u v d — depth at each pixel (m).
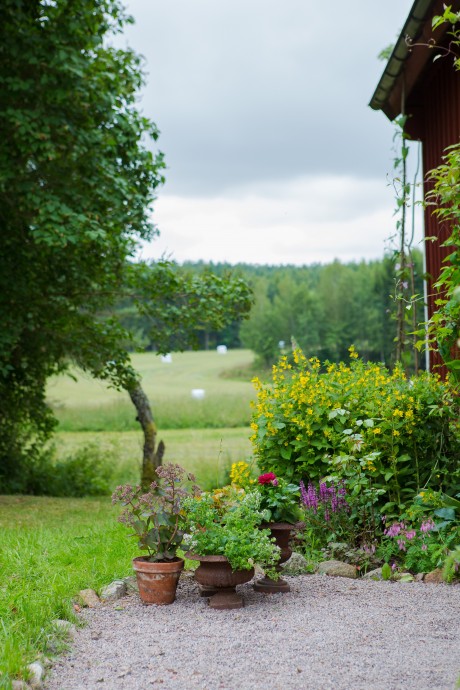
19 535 6.53
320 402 6.86
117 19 11.45
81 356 12.51
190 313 12.32
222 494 6.01
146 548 4.89
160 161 11.66
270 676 3.43
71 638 4.00
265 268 93.19
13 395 13.06
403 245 7.50
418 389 6.55
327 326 64.38
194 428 27.55
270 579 5.04
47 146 9.27
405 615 4.39
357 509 6.16
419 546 5.54
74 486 13.64
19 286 10.45
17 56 9.41
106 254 11.12
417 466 6.30
